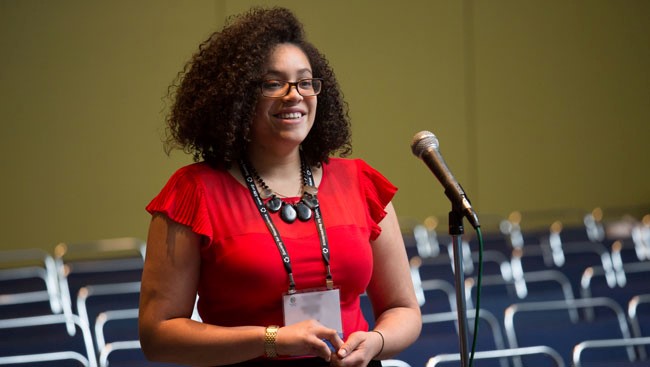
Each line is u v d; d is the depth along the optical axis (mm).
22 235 16391
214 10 17109
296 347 3443
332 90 3920
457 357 6035
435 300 10664
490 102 18516
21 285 12922
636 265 11289
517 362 7855
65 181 16562
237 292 3609
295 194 3801
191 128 3777
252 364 3586
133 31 16812
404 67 18188
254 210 3688
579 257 13328
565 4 18750
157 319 3600
